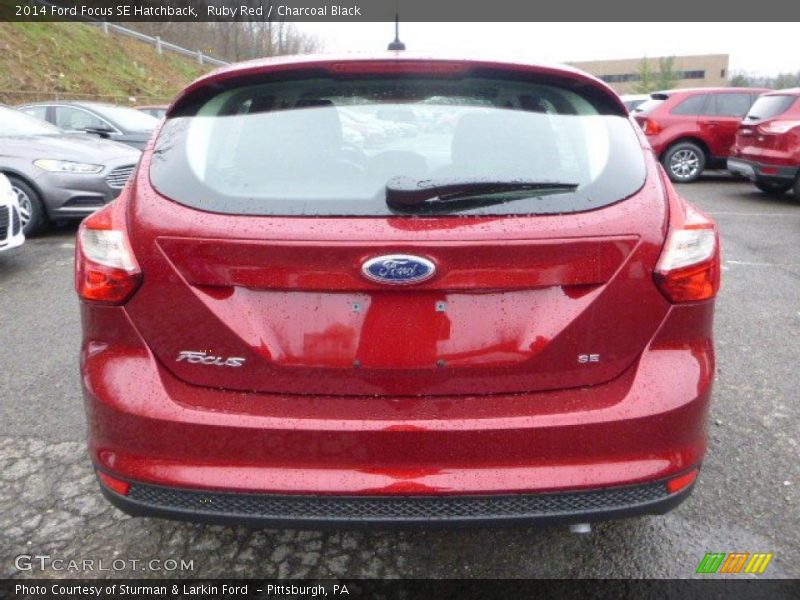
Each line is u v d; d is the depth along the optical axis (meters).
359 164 2.03
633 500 1.90
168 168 2.01
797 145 9.59
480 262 1.78
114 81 27.66
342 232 1.79
